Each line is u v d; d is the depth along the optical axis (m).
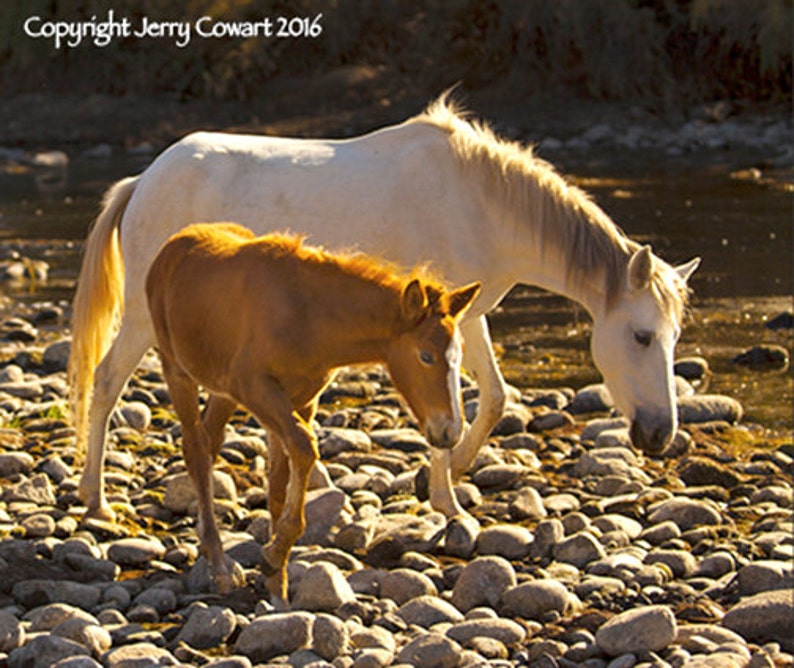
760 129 38.97
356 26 46.44
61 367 15.05
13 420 12.33
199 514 8.16
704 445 11.89
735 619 7.50
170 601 7.80
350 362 7.36
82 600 7.80
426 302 6.98
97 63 45.22
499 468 10.62
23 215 28.84
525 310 19.05
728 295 19.23
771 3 40.53
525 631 7.48
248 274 7.39
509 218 9.57
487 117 41.94
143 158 39.00
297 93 44.62
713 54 42.75
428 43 46.03
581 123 40.88
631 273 9.12
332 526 9.09
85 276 9.84
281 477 7.86
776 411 13.33
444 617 7.63
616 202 28.41
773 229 24.64
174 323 7.78
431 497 9.65
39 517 8.98
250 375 7.32
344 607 7.61
